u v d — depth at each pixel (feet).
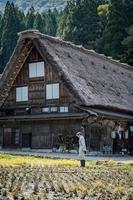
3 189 32.32
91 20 214.07
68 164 61.00
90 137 92.73
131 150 105.50
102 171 51.01
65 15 247.09
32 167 54.54
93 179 41.09
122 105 105.09
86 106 93.30
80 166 58.85
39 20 292.81
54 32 310.86
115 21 184.24
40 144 102.53
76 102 93.71
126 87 121.49
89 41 202.49
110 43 184.03
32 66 107.76
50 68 104.01
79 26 215.92
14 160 65.21
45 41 103.91
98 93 100.01
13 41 240.12
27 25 290.56
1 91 111.14
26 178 41.19
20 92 109.81
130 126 109.70
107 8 205.16
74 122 96.58
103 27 209.05
